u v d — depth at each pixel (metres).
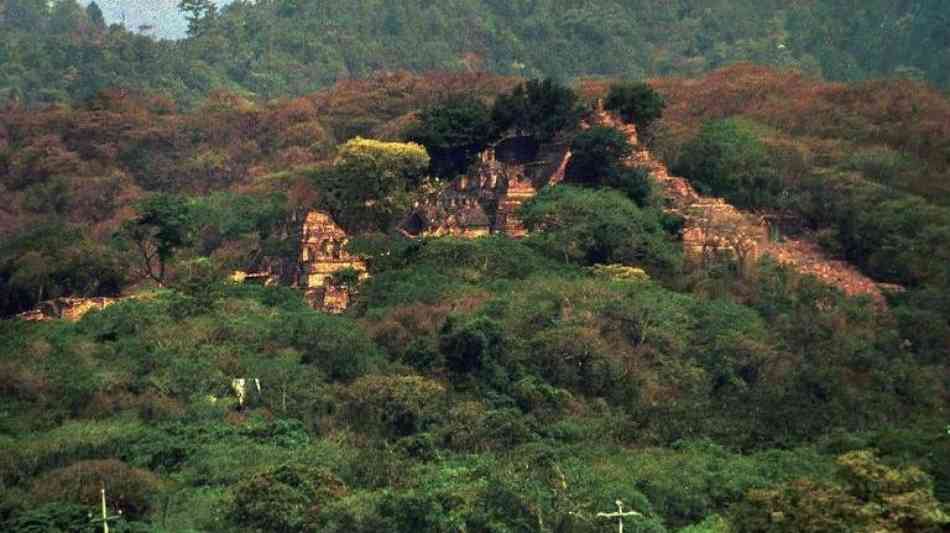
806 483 150.38
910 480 147.62
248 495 167.50
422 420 192.25
